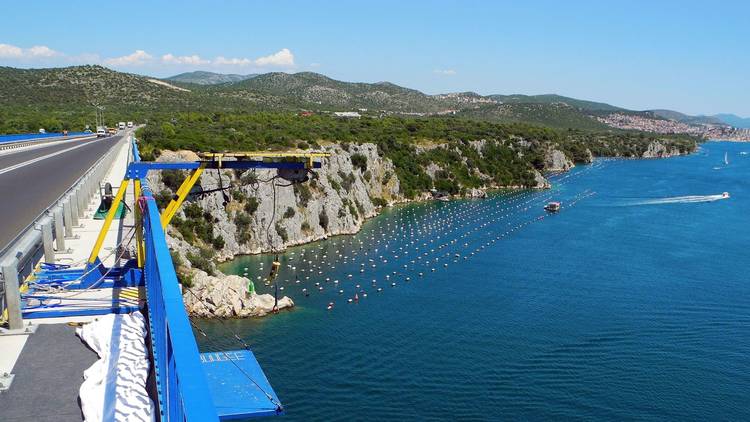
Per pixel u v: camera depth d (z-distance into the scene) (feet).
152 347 48.19
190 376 23.17
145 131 369.91
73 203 103.50
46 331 54.39
